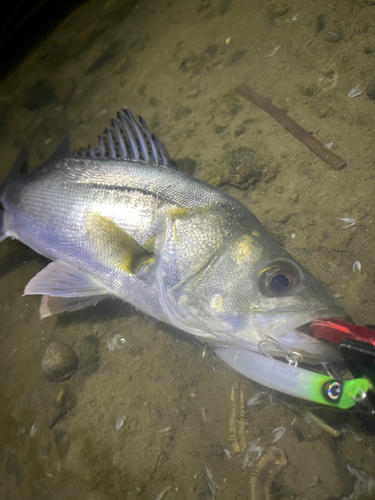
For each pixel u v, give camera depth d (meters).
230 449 0.26
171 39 0.56
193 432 0.28
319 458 0.24
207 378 0.29
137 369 0.31
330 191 0.33
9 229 0.39
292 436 0.25
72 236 0.33
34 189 0.36
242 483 0.25
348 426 0.24
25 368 0.36
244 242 0.25
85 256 0.32
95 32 0.69
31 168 0.56
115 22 0.68
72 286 0.33
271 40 0.44
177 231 0.27
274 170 0.36
